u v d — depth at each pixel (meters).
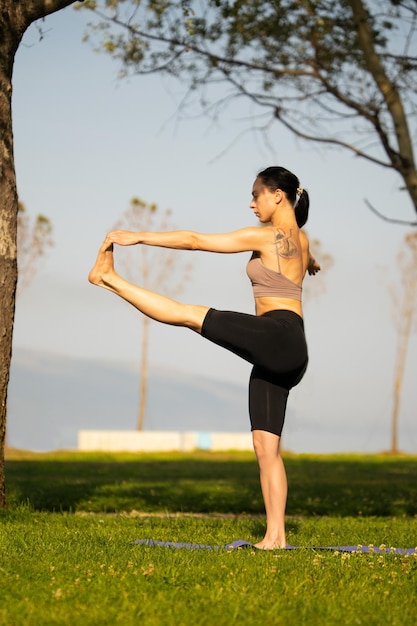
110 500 14.88
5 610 5.36
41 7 11.29
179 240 8.00
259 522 10.93
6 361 11.43
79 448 51.28
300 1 19.56
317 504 15.12
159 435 51.72
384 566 7.18
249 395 8.23
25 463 30.41
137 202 52.69
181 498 15.72
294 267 8.07
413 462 37.16
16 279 11.39
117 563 6.89
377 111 19.73
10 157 11.30
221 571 6.65
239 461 36.62
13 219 11.29
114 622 5.22
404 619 5.51
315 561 7.02
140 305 7.90
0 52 11.25
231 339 7.71
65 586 6.02
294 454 46.34
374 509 14.73
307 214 8.48
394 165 19.89
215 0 17.80
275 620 5.32
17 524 10.30
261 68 20.22
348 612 5.62
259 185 8.30
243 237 8.05
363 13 19.41
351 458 43.03
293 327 7.80
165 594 5.88
